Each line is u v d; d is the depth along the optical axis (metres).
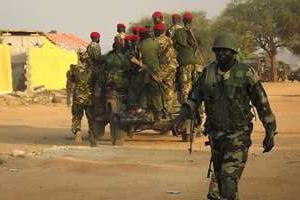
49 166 14.55
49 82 66.31
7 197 11.26
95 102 20.39
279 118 29.67
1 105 44.97
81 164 14.60
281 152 16.77
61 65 69.62
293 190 11.35
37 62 63.88
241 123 8.32
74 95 20.42
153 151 17.81
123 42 20.97
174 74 20.70
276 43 113.00
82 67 20.06
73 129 21.14
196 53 21.08
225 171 8.23
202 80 8.55
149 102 20.44
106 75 20.45
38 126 28.38
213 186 8.59
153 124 20.64
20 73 64.75
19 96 50.00
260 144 19.19
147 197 11.02
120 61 20.59
